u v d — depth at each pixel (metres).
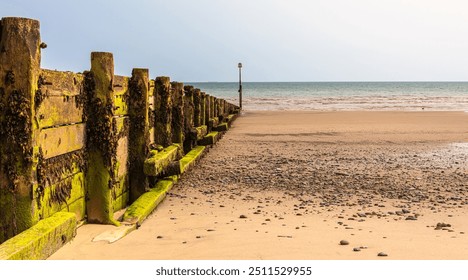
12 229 5.75
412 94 107.56
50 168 6.48
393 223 8.65
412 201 10.79
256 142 22.41
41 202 6.11
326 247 6.92
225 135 25.30
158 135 13.01
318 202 10.62
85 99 7.60
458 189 12.20
